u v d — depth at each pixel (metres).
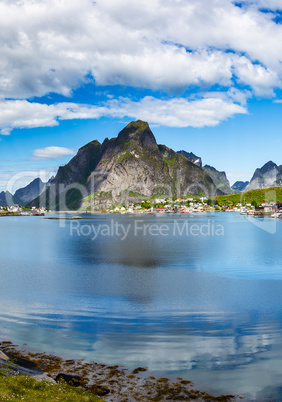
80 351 25.47
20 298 43.59
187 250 106.38
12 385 17.98
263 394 19.48
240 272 64.44
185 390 19.91
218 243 131.12
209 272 64.56
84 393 18.84
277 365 22.92
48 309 37.91
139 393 19.58
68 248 113.44
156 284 52.69
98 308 38.47
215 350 25.59
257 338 28.09
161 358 24.20
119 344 26.88
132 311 37.00
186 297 43.69
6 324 32.25
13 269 69.31
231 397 19.20
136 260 83.00
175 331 30.03
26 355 24.66
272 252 99.69
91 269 69.00
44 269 69.19
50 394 17.73
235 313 35.97
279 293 45.88
